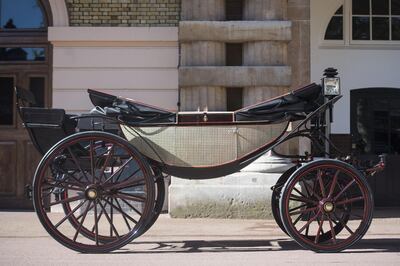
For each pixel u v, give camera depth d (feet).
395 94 45.91
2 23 40.81
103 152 26.35
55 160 25.23
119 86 39.06
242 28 37.52
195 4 38.17
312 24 45.98
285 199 24.82
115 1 39.42
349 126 45.60
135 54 39.09
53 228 24.66
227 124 25.44
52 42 39.04
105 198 24.86
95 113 25.72
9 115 40.45
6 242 28.43
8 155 40.29
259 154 25.59
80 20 39.40
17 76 40.42
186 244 27.84
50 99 40.04
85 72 39.06
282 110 25.67
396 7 46.70
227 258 24.41
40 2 40.60
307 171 24.84
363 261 23.77
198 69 37.27
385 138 45.65
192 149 25.43
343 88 45.78
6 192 40.24
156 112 25.45
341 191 24.98
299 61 39.63
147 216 24.75
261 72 37.29
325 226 31.96
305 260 23.98
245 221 35.14
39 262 23.61
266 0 38.22
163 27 38.99
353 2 46.75
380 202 43.78
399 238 29.63
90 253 25.23
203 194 36.04
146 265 22.95
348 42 45.96
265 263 23.39
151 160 25.52
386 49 46.03
